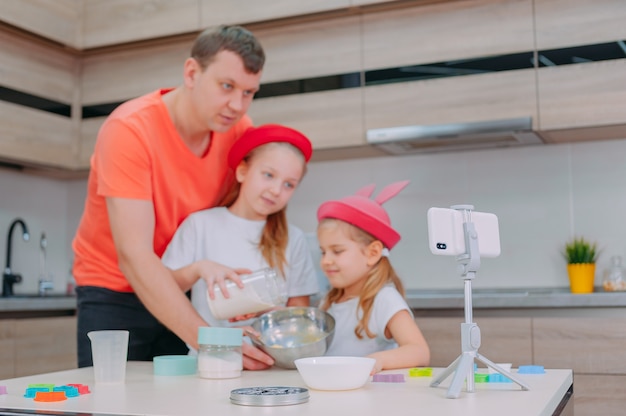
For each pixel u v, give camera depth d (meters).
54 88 3.46
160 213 1.86
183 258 1.83
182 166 1.86
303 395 0.99
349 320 1.73
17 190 3.73
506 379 1.18
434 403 0.97
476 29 2.96
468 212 1.12
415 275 3.35
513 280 3.20
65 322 3.10
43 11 3.30
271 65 3.26
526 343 2.62
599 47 2.79
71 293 3.85
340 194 3.50
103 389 1.17
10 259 3.65
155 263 1.63
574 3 2.83
